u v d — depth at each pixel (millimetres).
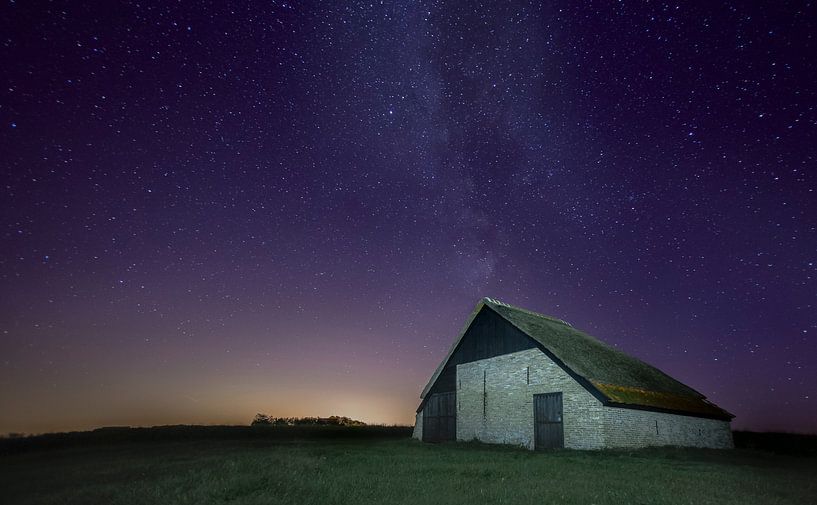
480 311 29781
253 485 10797
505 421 26375
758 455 24734
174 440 31688
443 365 31375
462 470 14250
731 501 10273
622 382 24641
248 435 35500
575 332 33688
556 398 23891
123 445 27047
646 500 10062
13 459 20203
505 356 27391
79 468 15633
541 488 11109
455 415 29828
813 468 19047
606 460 17984
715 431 28688
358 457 18234
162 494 10148
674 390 28969
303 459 15086
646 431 23422
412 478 12547
